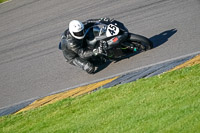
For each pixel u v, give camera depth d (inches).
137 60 1498.5
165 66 1362.0
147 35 1668.3
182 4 1819.6
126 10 2005.4
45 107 1406.3
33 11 2556.6
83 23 1512.1
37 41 2108.8
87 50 1508.4
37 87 1667.1
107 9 2119.8
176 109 1006.4
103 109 1193.4
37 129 1242.0
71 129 1136.8
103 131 1043.9
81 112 1246.3
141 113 1063.0
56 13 2377.0
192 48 1422.2
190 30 1562.5
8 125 1376.7
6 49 2164.1
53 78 1684.3
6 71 1923.0
